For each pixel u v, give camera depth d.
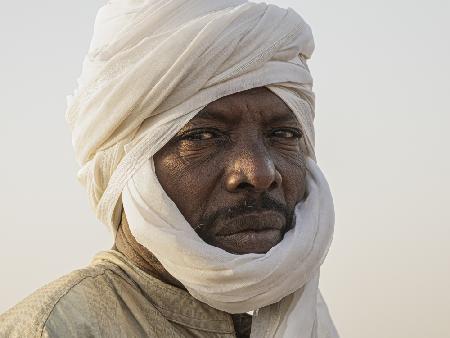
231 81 2.37
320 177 2.59
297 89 2.52
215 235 2.32
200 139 2.37
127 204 2.33
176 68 2.34
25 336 2.07
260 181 2.29
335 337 2.84
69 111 2.58
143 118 2.37
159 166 2.36
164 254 2.27
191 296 2.37
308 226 2.41
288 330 2.40
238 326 2.58
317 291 2.66
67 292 2.19
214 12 2.46
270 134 2.46
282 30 2.48
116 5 2.56
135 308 2.27
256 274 2.24
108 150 2.45
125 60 2.42
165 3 2.46
